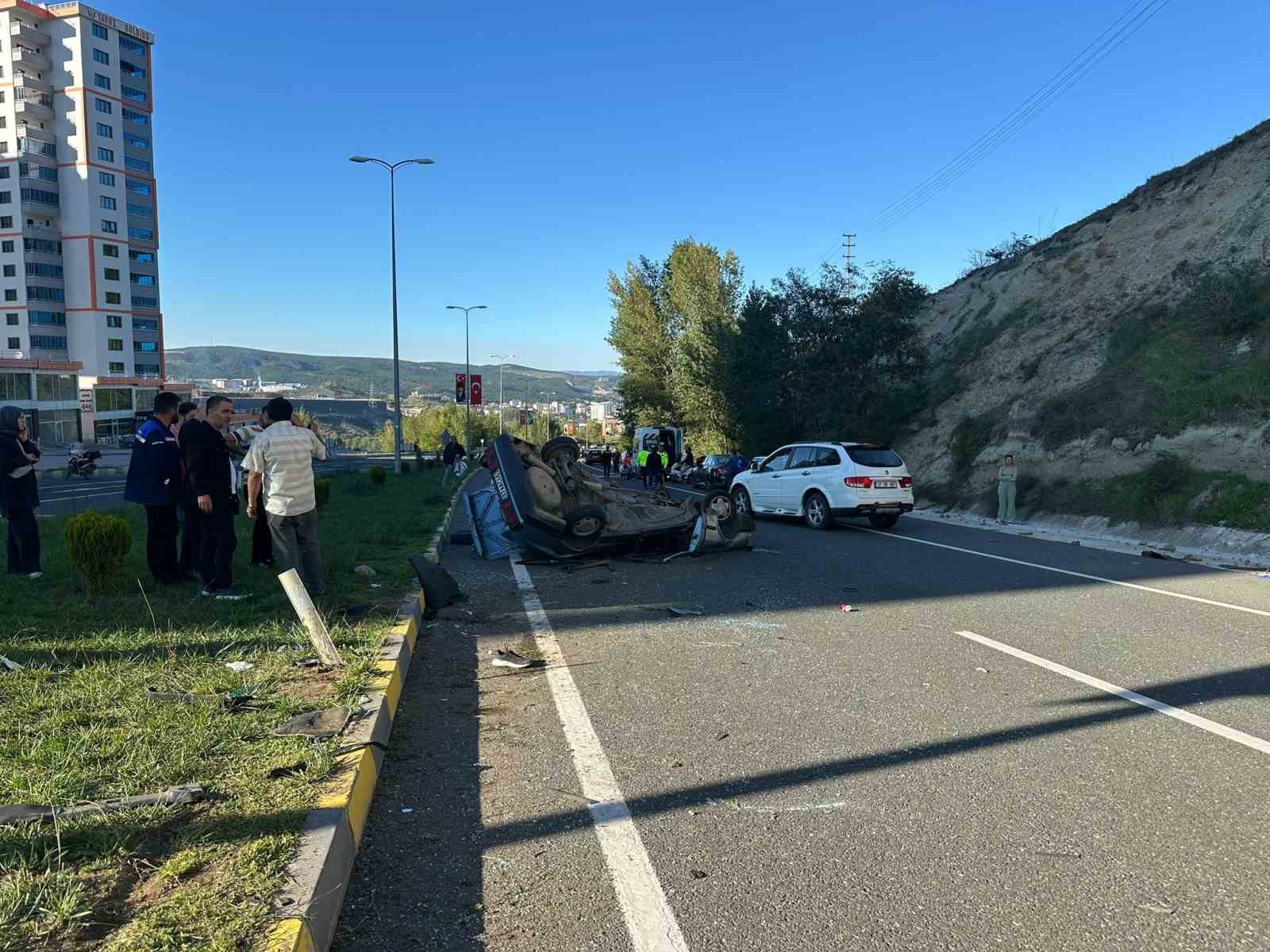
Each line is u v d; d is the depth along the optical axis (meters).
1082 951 2.79
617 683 5.72
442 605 7.99
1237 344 17.09
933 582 9.63
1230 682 5.75
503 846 3.49
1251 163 21.41
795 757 4.45
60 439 66.31
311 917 2.66
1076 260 25.03
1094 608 8.23
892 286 25.47
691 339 41.56
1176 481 14.75
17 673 4.95
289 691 4.84
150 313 93.19
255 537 8.68
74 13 82.62
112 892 2.76
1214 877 3.26
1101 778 4.17
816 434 26.55
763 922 2.95
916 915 3.00
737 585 9.38
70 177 84.88
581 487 11.52
